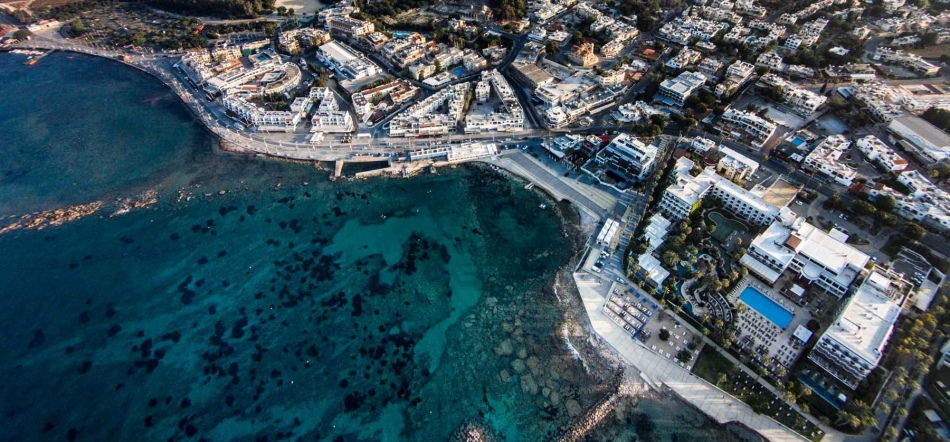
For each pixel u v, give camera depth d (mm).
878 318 173500
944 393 163000
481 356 189000
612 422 168250
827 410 163375
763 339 182750
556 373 182000
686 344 185000
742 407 168000
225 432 169375
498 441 166000
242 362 188250
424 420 172500
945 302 183625
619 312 196625
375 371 185875
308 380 183000
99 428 169500
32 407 174625
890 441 152625
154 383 181375
